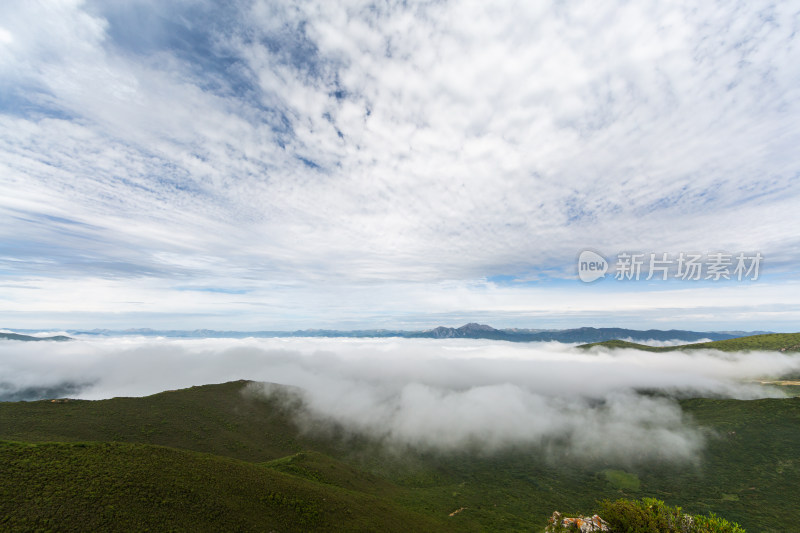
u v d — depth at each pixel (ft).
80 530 128.36
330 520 210.38
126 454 197.98
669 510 126.93
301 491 234.38
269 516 187.11
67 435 325.01
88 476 163.43
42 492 143.84
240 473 224.94
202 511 165.58
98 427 362.94
